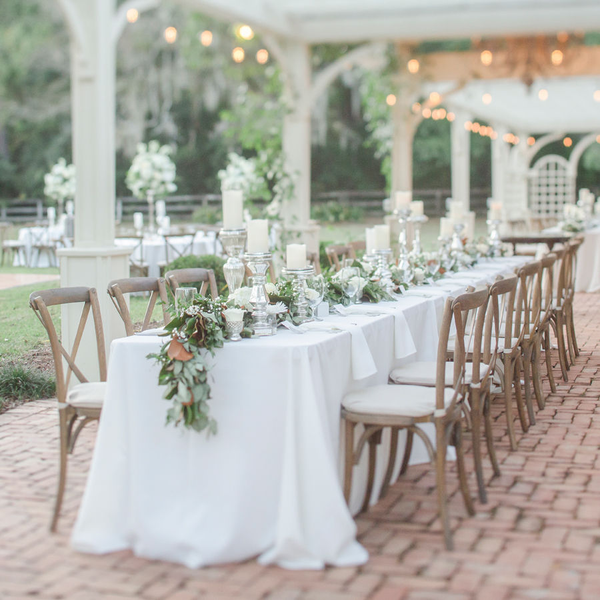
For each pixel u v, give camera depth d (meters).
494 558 2.99
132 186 11.09
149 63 21.09
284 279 4.05
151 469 3.19
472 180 27.89
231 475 3.09
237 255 3.75
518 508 3.47
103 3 5.54
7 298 9.52
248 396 3.10
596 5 8.85
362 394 3.41
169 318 4.18
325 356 3.22
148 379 3.20
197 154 24.44
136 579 2.91
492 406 5.26
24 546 3.19
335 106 25.44
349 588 2.79
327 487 3.01
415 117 11.58
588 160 27.84
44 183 23.20
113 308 5.57
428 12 9.17
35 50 21.39
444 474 3.15
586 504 3.50
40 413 5.11
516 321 4.59
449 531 3.08
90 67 5.53
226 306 3.29
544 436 4.52
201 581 2.88
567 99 16.02
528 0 8.82
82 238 5.58
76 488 3.80
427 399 3.28
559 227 11.08
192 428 3.10
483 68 11.27
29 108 22.34
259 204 21.86
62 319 5.47
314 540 3.00
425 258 6.05
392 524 3.34
